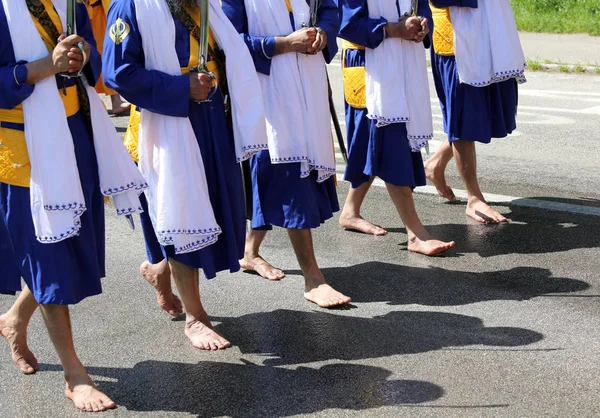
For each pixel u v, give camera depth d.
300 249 5.11
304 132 4.88
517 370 4.21
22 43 3.71
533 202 6.82
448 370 4.23
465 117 6.16
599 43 13.39
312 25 4.88
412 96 5.61
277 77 4.83
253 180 5.04
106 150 3.95
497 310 4.91
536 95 10.55
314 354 4.47
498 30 6.00
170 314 4.98
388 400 3.97
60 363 4.50
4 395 4.18
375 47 5.53
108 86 4.20
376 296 5.18
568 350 4.41
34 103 3.71
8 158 3.77
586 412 3.82
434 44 6.21
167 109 4.14
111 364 4.46
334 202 5.25
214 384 4.20
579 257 5.67
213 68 4.35
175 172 4.21
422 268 5.59
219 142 4.37
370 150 5.74
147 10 4.14
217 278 5.55
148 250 4.57
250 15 4.86
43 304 3.89
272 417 3.88
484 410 3.85
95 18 7.75
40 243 3.80
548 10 15.98
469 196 6.53
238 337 4.71
